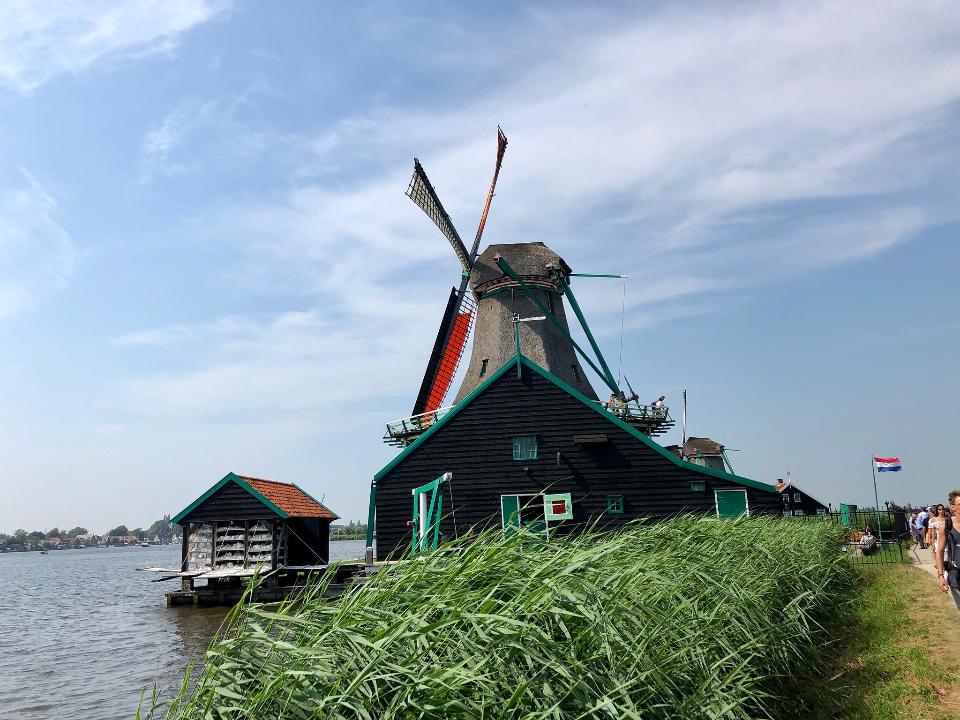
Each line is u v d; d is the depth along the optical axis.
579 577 5.94
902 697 7.95
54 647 20.17
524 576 5.84
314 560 31.17
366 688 4.64
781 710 7.94
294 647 4.58
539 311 33.88
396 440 28.45
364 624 5.04
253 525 27.86
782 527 13.72
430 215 34.81
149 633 21.78
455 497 23.66
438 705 4.53
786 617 9.70
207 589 28.38
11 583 58.88
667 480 23.27
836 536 18.56
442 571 5.62
